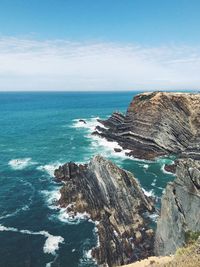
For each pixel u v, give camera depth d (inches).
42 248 1653.5
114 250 1537.9
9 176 2719.0
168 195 1459.2
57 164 3046.3
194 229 1262.3
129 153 3329.2
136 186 2011.6
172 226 1380.4
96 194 2003.0
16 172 2827.3
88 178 2127.2
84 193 2089.1
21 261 1553.9
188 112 3366.1
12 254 1610.5
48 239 1733.5
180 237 1309.1
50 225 1876.2
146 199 1982.0
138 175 2701.8
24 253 1615.4
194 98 3417.8
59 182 2549.2
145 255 1524.4
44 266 1513.3
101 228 1731.1
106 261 1507.1
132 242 1638.8
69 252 1614.2
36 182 2566.4
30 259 1567.4
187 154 3154.5
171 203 1424.7
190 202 1316.4
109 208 1908.2
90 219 1932.8
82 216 1966.0
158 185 2459.4
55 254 1601.9
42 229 1835.6
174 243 1339.8
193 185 1318.9
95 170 2074.3
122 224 1756.9
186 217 1320.1
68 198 2127.2
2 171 2856.8
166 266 917.2
